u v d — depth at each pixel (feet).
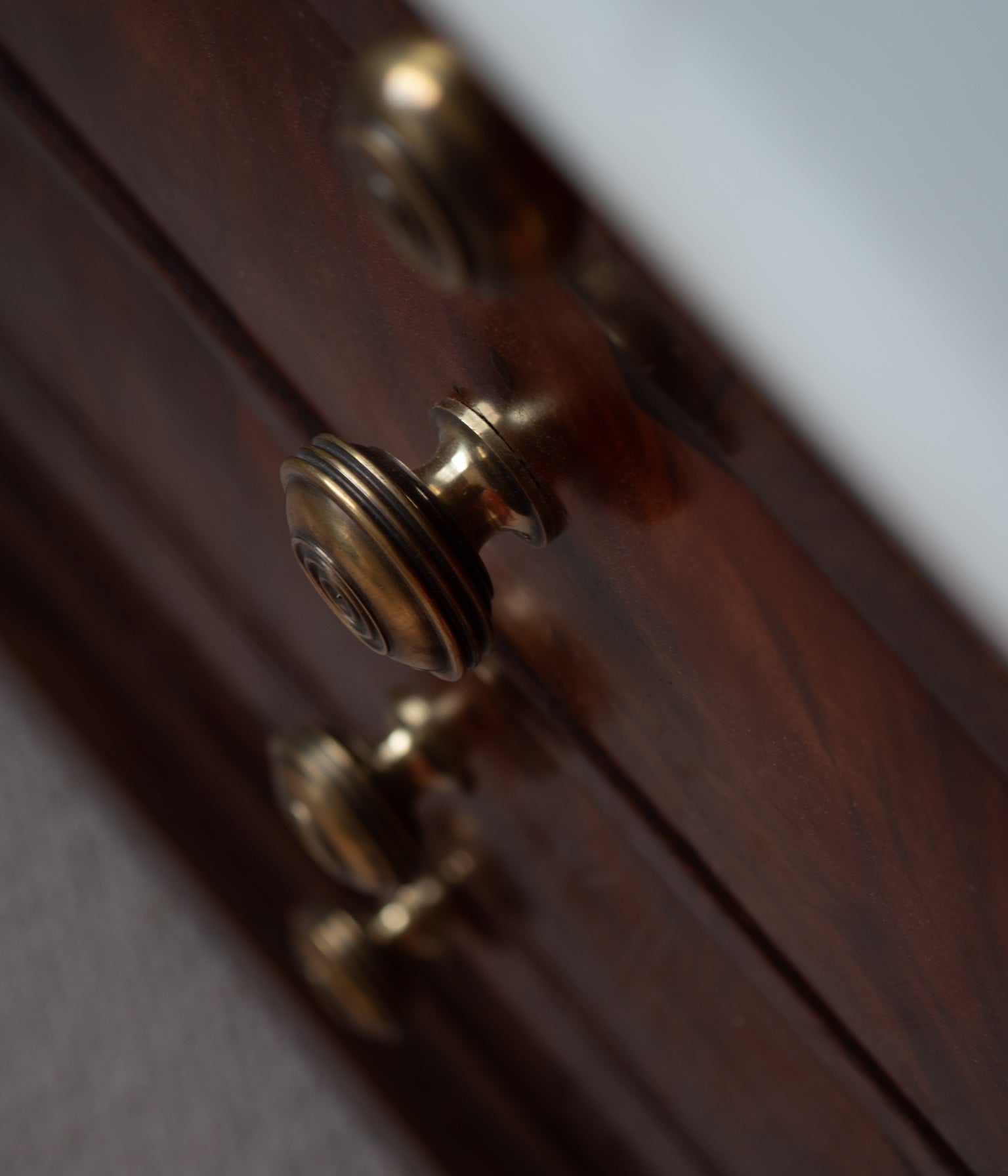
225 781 2.07
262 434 1.56
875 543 1.20
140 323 1.59
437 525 1.34
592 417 1.28
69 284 1.64
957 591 1.19
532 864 1.62
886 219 1.05
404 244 1.22
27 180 1.58
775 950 1.45
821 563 1.22
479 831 1.65
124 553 1.95
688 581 1.30
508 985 1.82
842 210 1.06
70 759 2.21
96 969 2.27
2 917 2.29
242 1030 2.25
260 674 1.87
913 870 1.31
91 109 1.46
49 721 2.18
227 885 2.13
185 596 1.89
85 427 1.82
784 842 1.37
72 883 2.32
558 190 1.19
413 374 1.37
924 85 0.99
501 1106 1.97
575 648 1.40
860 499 1.19
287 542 1.64
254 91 1.33
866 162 1.03
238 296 1.47
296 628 1.74
